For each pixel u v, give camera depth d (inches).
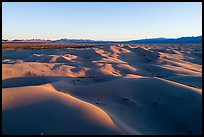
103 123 337.7
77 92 615.5
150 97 574.6
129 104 535.5
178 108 499.8
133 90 621.3
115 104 526.3
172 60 1662.2
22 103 407.2
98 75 927.7
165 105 523.5
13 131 312.3
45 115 357.4
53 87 614.5
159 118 474.0
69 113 362.6
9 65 916.6
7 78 732.7
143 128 394.9
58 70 945.5
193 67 1422.2
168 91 583.2
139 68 1234.6
